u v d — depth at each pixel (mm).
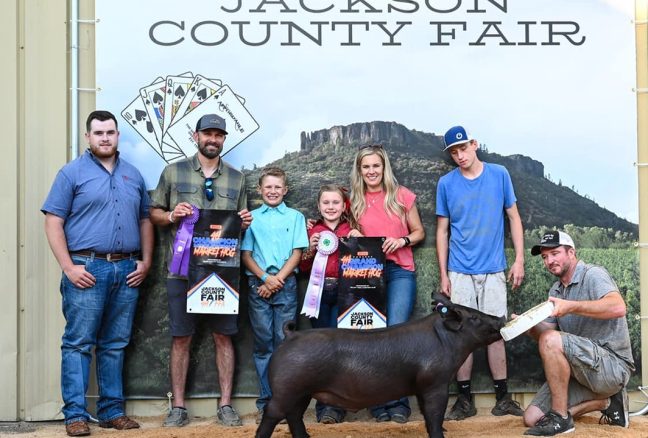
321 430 5961
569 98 6793
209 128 6137
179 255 6113
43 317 6445
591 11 6812
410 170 6719
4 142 6430
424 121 6727
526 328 5301
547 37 6785
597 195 6793
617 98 6820
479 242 6434
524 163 6770
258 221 6297
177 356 6316
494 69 6758
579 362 5617
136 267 6180
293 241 6246
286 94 6672
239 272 6148
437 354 5160
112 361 6180
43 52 6492
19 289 6441
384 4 6711
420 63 6727
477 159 6520
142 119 6590
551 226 6766
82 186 5910
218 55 6641
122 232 6004
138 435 5844
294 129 6672
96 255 5922
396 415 6230
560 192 6781
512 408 6512
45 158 6477
